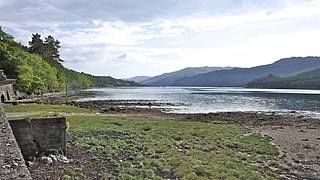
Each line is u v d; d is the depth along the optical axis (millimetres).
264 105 73812
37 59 115438
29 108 42656
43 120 15172
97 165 14102
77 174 12539
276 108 65562
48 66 127312
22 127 14797
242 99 98125
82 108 53500
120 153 16625
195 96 118625
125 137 21766
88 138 20125
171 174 13453
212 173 13641
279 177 14445
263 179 13547
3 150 8938
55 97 96750
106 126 26844
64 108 47625
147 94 136875
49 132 15281
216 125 31828
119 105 69375
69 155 15656
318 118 45875
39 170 12836
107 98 99250
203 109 62469
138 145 18984
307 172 16047
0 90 59500
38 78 102812
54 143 15375
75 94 123625
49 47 151125
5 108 40344
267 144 22422
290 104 76812
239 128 31234
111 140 20062
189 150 18484
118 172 13211
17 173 7230
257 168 15641
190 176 13023
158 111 55562
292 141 25156
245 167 15328
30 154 14906
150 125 28938
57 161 14367
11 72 94062
